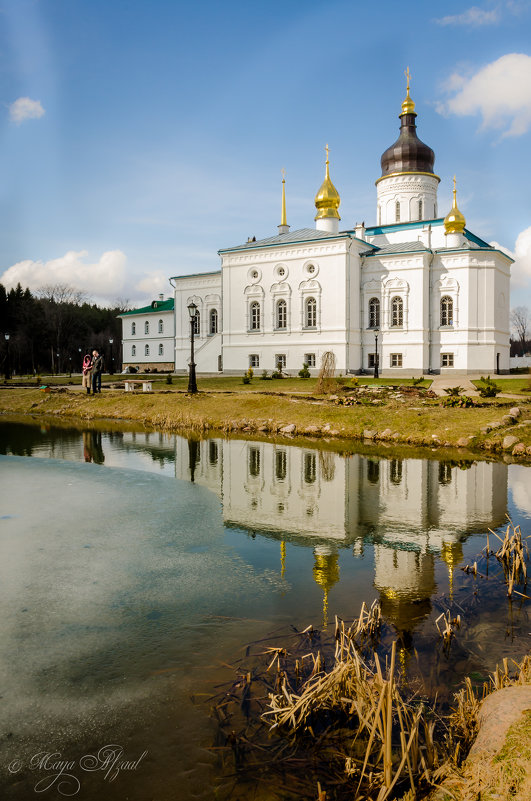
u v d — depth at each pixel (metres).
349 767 4.24
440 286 49.00
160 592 7.38
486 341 48.19
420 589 7.58
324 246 48.41
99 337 118.19
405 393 29.48
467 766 3.96
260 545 9.37
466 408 23.53
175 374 63.06
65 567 8.21
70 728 4.74
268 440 21.75
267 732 4.70
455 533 10.15
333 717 4.91
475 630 6.41
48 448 19.73
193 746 4.54
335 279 48.09
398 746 4.55
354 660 5.09
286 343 50.62
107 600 7.12
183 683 5.34
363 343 50.91
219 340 56.69
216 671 5.54
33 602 7.04
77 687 5.29
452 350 48.62
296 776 4.22
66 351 111.31
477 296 48.16
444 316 49.19
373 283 50.38
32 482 13.93
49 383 53.28
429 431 21.08
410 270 48.69
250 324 52.84
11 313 104.12
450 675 5.46
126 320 79.69
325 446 20.22
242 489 13.49
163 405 30.09
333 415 24.33
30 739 4.61
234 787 4.11
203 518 10.91
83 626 6.44
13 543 9.29
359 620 6.04
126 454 18.48
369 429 22.22
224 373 54.09
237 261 53.09
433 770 4.13
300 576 8.00
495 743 3.97
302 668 5.56
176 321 62.81
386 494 13.07
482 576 8.09
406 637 6.24
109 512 11.21
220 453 18.72
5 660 5.72
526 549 8.97
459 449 19.36
